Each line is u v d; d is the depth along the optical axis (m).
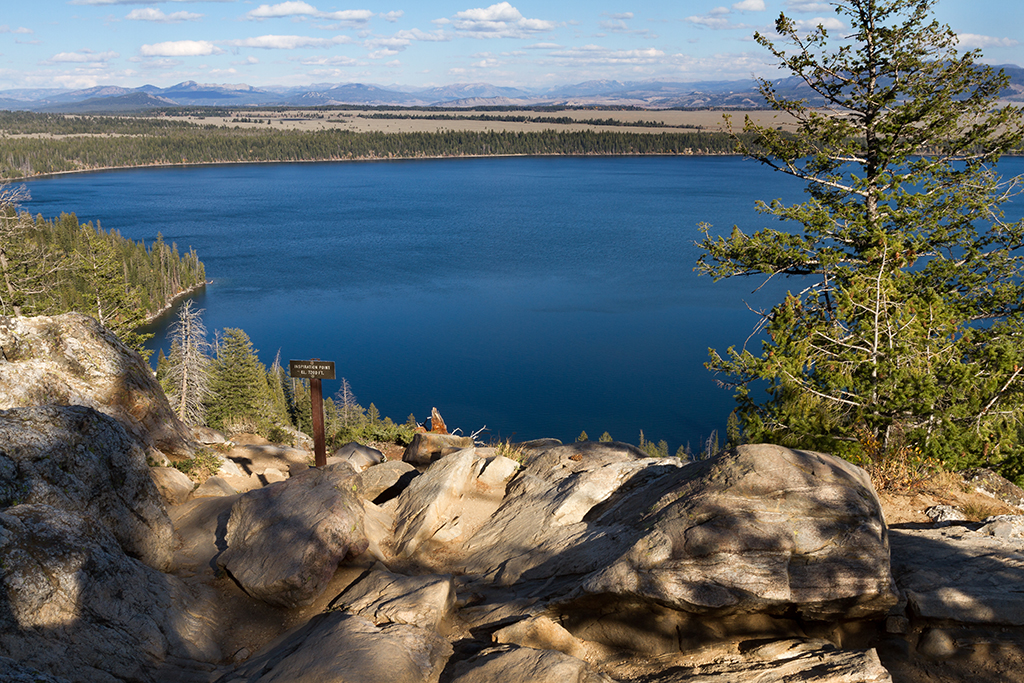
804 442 11.45
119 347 12.75
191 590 7.07
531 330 153.00
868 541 5.97
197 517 8.99
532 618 6.41
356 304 168.25
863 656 5.28
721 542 6.06
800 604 5.79
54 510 6.13
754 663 5.57
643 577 6.09
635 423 114.06
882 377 11.80
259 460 13.62
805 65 19.06
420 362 136.12
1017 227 17.52
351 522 7.66
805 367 12.70
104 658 5.40
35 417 7.36
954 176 18.38
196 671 5.80
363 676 5.28
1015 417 11.02
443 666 5.88
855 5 17.98
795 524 6.11
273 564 7.07
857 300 13.26
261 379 61.91
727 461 7.11
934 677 5.68
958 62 17.88
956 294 17.86
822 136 19.09
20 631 5.07
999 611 5.99
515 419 114.25
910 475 9.50
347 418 77.06
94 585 5.82
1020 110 17.39
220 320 150.25
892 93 18.20
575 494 8.45
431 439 13.34
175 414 13.71
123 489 7.66
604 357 139.12
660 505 6.98
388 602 6.59
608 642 6.37
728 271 19.97
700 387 127.56
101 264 40.81
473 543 8.43
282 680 5.37
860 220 17.94
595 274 190.38
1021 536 7.19
